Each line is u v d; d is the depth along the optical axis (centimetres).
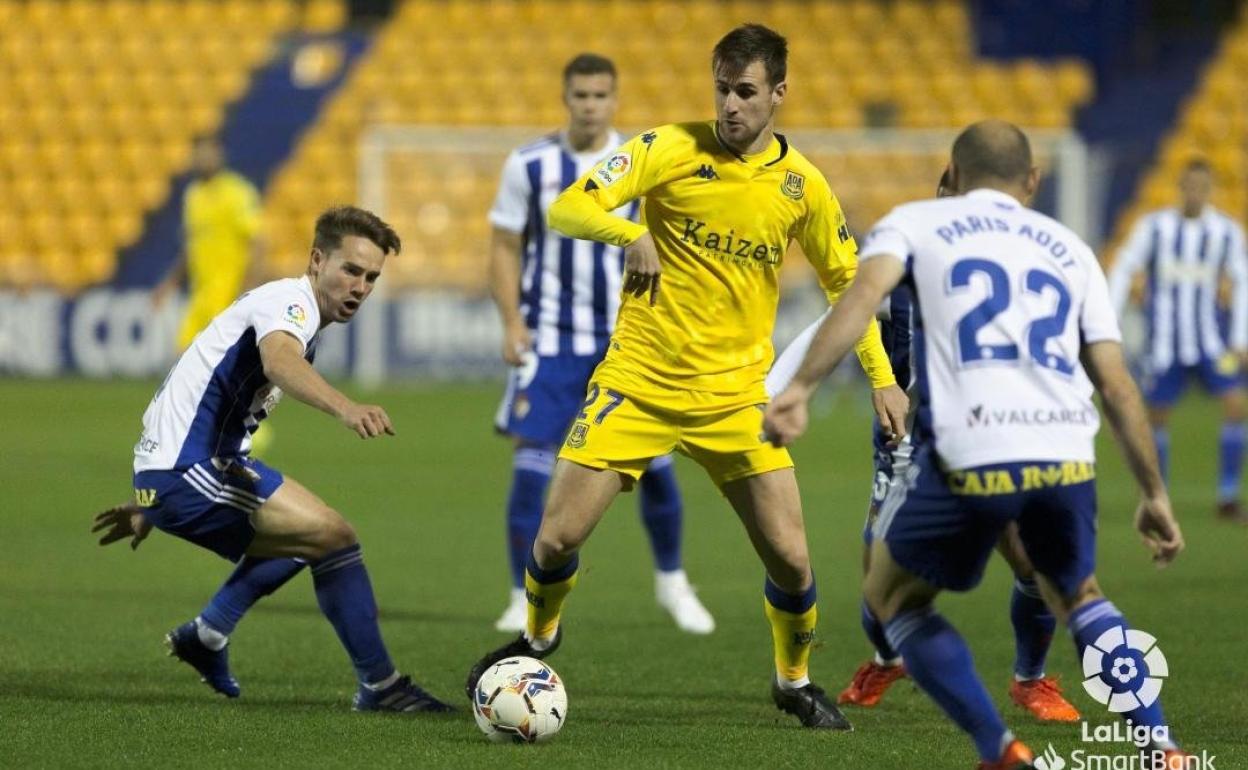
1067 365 1554
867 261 1552
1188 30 9688
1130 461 1558
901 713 2095
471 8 9875
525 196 2866
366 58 9638
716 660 2469
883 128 9300
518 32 9744
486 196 8738
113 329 8312
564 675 2342
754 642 2630
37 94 9531
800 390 1523
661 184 1958
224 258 5762
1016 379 1535
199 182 5772
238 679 2264
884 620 1606
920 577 1573
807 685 1998
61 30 9850
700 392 1973
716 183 1944
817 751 1825
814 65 9525
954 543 1553
